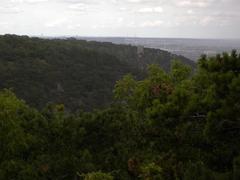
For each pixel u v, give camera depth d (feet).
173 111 27.20
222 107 24.58
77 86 214.90
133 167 27.12
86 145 33.17
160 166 24.84
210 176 19.80
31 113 39.19
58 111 39.42
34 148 33.30
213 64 26.55
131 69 265.34
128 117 34.35
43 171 28.78
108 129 33.58
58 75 215.51
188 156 26.12
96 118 34.53
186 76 38.29
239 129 25.36
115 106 37.27
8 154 32.27
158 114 27.78
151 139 30.86
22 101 41.83
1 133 33.53
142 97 34.32
